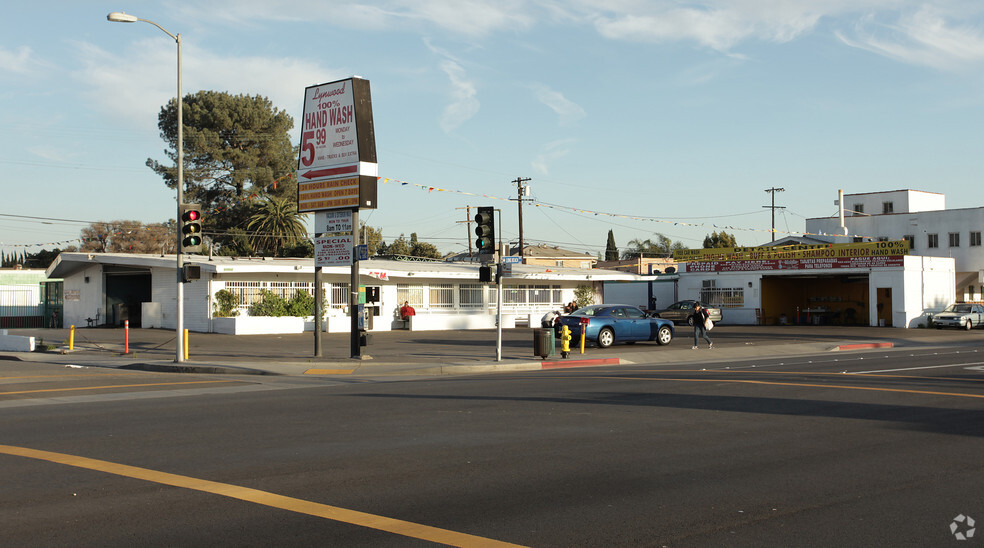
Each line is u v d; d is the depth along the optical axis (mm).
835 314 53438
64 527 6387
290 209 64625
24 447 9820
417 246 86625
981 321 44219
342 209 25250
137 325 42656
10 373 21172
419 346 30969
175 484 7828
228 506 7016
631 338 30406
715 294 53781
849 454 9227
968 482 7879
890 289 48562
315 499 7258
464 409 12984
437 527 6379
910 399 13883
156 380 19406
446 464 8734
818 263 49094
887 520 6566
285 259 42188
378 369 22156
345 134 25141
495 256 24344
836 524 6457
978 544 5941
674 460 8914
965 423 11336
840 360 24656
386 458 9055
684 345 31906
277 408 13359
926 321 46125
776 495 7379
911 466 8594
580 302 53125
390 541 6020
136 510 6887
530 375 20328
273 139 67000
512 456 9148
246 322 35969
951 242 63938
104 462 8883
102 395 15883
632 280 55625
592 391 15492
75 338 32969
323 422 11695
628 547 5887
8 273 52156
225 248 63062
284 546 5906
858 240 62656
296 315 38438
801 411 12547
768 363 23953
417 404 13664
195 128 64250
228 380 19484
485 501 7180
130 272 41219
